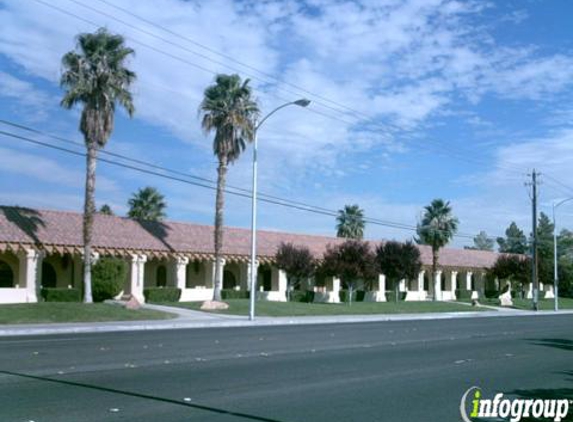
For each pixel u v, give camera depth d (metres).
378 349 20.19
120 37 36.91
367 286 63.47
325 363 16.14
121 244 43.44
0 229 38.22
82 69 36.09
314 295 56.12
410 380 13.59
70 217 44.16
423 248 73.94
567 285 90.12
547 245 92.75
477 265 75.44
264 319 35.25
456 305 60.00
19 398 10.62
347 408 10.45
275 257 52.59
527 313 55.06
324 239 63.28
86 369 14.11
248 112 43.75
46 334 25.17
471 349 20.80
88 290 36.91
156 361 15.75
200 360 16.16
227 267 57.00
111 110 36.91
